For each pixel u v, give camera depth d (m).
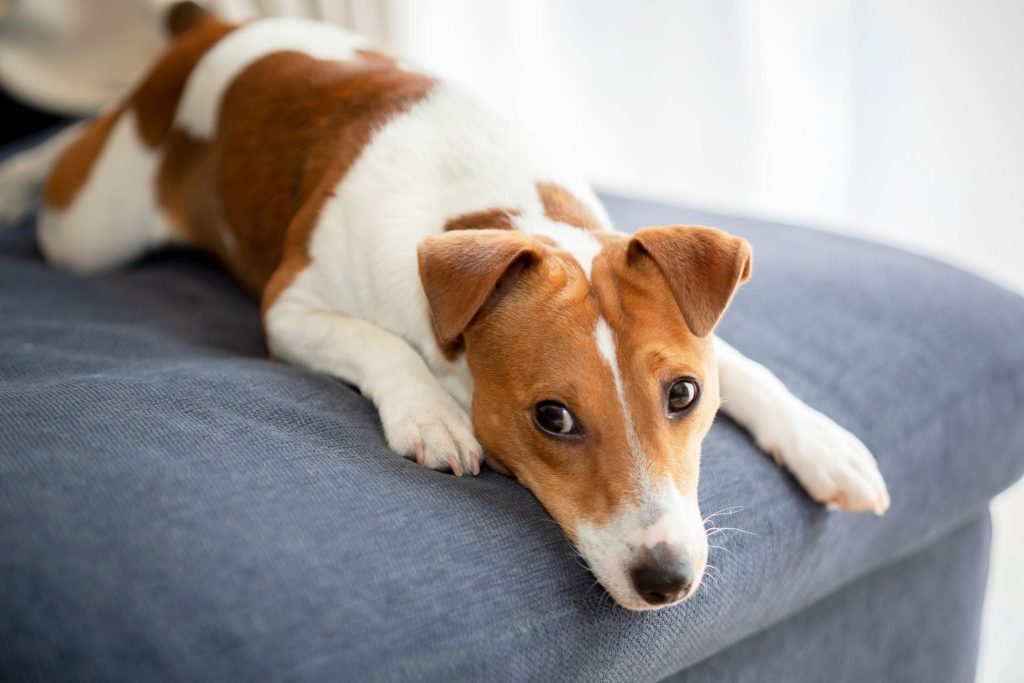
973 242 0.92
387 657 0.46
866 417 0.62
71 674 0.44
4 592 0.45
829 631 0.66
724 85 0.97
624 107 1.04
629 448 0.53
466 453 0.56
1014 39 0.86
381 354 0.60
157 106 0.80
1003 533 0.91
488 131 0.66
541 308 0.55
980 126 0.89
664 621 0.53
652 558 0.50
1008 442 0.67
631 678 0.54
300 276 0.66
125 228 0.81
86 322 0.69
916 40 0.89
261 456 0.52
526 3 1.03
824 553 0.60
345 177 0.66
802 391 0.63
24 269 0.76
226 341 0.70
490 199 0.62
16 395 0.54
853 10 0.90
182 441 0.52
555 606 0.51
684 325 0.55
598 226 0.62
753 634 0.62
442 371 0.61
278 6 1.02
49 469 0.49
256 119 0.73
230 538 0.48
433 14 1.04
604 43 1.02
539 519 0.54
